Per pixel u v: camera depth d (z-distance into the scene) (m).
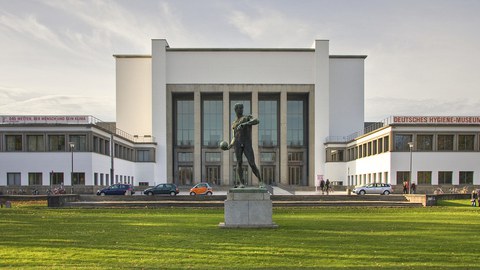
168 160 102.44
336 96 107.75
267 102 107.62
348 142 99.44
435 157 73.31
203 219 32.28
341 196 52.62
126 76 106.94
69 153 72.25
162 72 102.50
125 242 20.00
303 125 108.00
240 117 25.66
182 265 14.98
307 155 107.06
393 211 41.03
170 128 103.19
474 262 15.61
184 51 103.44
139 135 106.38
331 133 107.31
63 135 72.56
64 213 39.16
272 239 20.62
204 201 51.75
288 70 103.69
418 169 73.25
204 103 107.38
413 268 14.55
